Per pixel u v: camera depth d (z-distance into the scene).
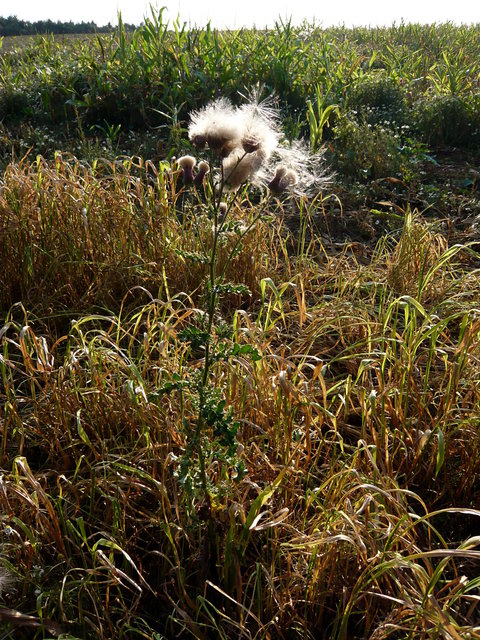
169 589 2.23
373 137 7.04
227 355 2.00
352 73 9.17
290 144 6.57
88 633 2.01
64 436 2.77
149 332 3.24
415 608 1.85
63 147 6.92
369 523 2.20
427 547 2.43
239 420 2.63
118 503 2.40
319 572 2.09
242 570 2.27
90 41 10.88
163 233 4.04
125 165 4.80
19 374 3.34
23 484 2.52
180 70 8.23
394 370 3.12
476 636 1.77
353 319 3.76
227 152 2.11
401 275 4.39
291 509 2.44
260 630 2.01
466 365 3.09
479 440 2.64
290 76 8.77
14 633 2.00
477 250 5.15
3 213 4.01
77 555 2.29
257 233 4.26
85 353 2.96
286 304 4.08
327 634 2.10
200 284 3.98
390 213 5.75
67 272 3.98
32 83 8.53
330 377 3.47
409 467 2.72
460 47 14.73
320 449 2.65
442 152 7.94
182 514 2.35
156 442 2.62
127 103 7.87
